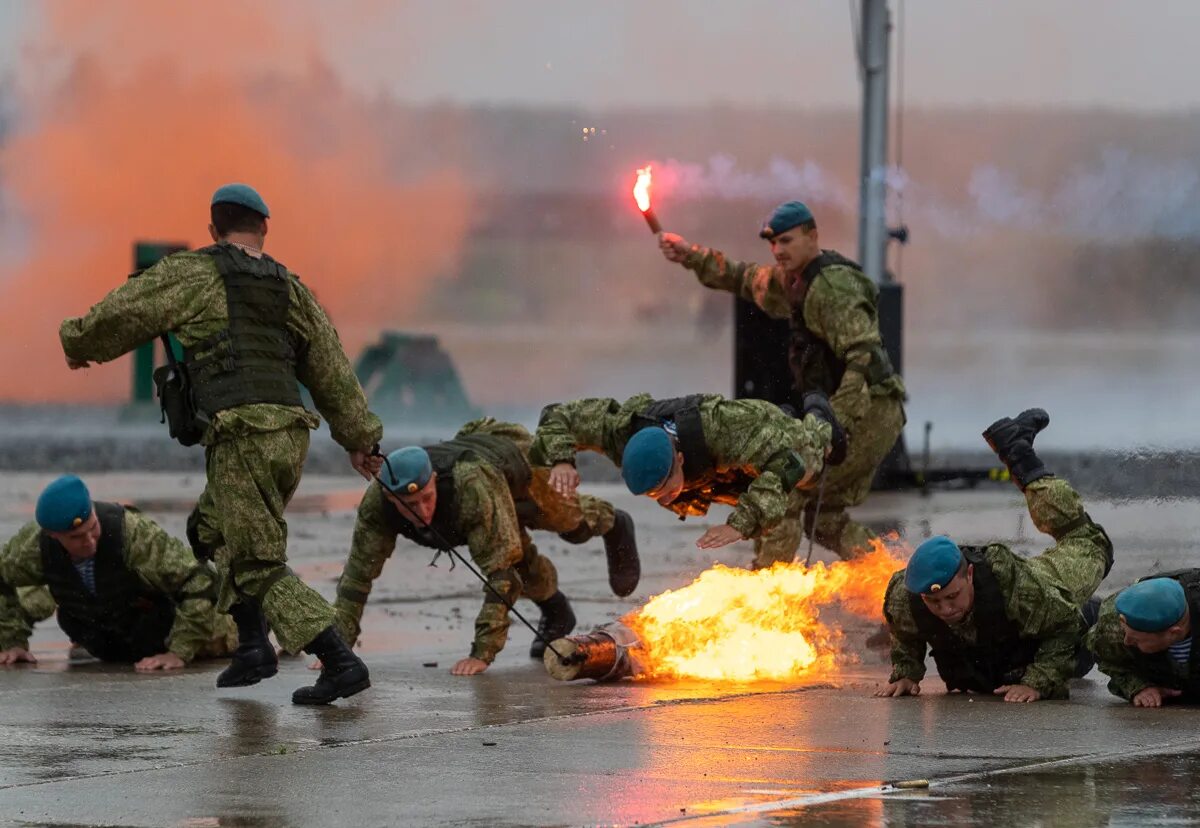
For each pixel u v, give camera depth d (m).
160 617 23.17
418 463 21.25
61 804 14.20
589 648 20.98
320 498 48.25
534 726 17.75
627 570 25.64
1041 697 19.53
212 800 14.31
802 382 27.03
